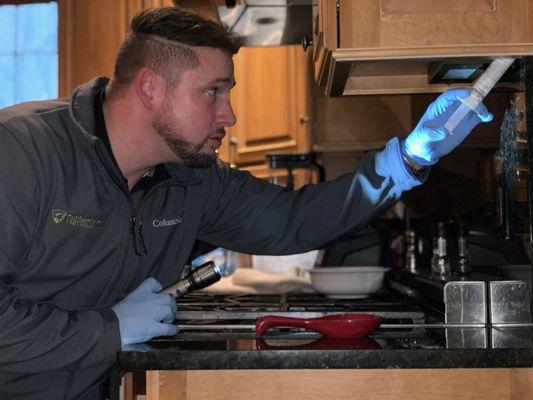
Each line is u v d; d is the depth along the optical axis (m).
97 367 1.23
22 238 1.23
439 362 1.10
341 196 1.55
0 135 1.25
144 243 1.43
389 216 2.88
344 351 1.11
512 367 1.12
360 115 3.00
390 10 1.34
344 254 2.84
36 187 1.26
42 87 3.80
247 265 3.42
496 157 1.56
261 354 1.11
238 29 2.23
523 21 1.33
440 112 1.37
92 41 3.18
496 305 1.37
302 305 1.69
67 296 1.36
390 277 2.57
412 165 1.45
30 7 3.81
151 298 1.29
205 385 1.18
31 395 1.30
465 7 1.33
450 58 1.36
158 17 1.33
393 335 1.28
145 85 1.31
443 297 1.49
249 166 3.54
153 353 1.11
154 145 1.35
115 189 1.34
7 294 1.19
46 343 1.17
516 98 1.42
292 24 2.18
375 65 1.53
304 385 1.18
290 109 3.38
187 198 1.51
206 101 1.32
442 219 2.15
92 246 1.35
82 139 1.31
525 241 1.38
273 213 1.59
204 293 2.38
